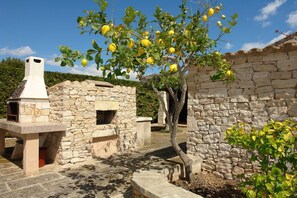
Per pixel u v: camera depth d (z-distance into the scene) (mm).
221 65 3709
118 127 7426
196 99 5230
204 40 3318
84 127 6363
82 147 6281
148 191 3143
